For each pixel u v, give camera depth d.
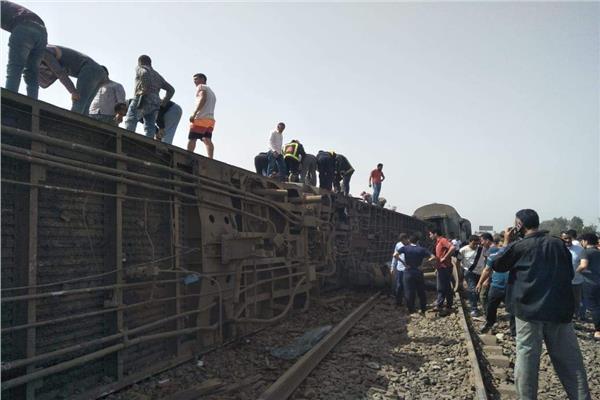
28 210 4.07
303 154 13.68
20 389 3.99
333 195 12.75
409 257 10.33
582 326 9.70
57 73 5.92
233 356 6.37
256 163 12.52
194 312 6.01
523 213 4.83
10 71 5.07
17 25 5.16
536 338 4.47
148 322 5.49
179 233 6.15
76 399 4.34
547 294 4.39
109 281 4.93
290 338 7.60
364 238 15.21
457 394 5.25
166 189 5.73
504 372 6.12
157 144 5.73
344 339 7.62
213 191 6.65
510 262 4.74
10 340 3.93
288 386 5.08
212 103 8.38
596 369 6.55
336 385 5.43
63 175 4.53
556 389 5.64
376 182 18.98
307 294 9.99
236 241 6.86
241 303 7.42
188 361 5.95
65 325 4.43
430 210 29.41
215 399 4.86
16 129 3.94
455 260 12.78
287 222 9.22
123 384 4.86
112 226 5.01
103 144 5.05
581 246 9.84
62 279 4.43
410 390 5.38
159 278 5.73
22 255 4.05
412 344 7.40
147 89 6.86
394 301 12.01
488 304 8.56
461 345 7.31
